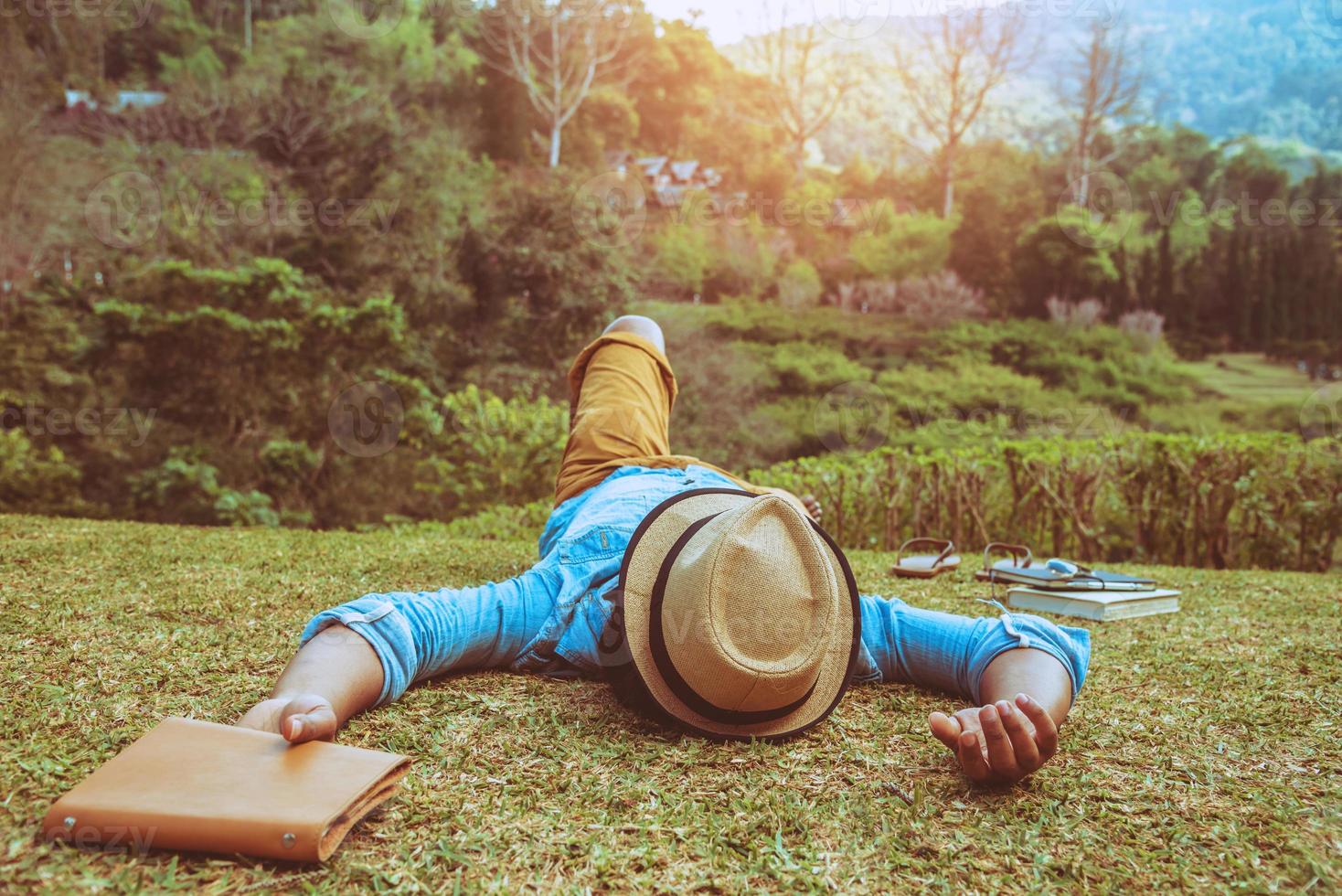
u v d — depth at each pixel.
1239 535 4.12
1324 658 1.78
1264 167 29.45
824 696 1.35
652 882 0.87
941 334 24.11
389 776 0.98
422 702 1.35
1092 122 32.06
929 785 1.12
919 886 0.88
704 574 1.25
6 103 15.70
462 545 2.88
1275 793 1.12
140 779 0.93
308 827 0.86
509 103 26.06
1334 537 3.97
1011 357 23.66
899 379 21.33
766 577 1.26
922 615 1.53
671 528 1.42
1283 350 24.55
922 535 4.42
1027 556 2.48
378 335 10.51
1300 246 25.98
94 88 18.98
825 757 1.22
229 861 0.86
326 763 0.97
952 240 28.22
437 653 1.43
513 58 26.14
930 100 34.72
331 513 9.98
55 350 11.63
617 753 1.20
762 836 0.97
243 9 27.05
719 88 37.81
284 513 9.45
